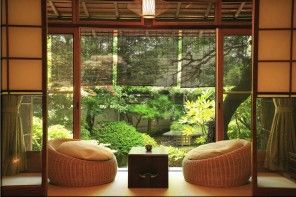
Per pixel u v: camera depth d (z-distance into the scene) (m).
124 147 6.82
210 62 6.06
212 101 6.48
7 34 3.89
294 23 3.91
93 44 6.12
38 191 3.78
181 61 6.17
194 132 6.68
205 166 4.11
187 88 6.47
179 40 6.09
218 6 5.07
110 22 5.09
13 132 4.39
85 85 6.31
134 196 3.72
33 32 3.92
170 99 6.96
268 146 4.80
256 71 3.88
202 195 3.77
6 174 4.29
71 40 5.09
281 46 3.91
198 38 6.03
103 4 5.17
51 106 5.15
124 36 6.05
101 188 4.06
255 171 3.80
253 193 3.79
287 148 4.68
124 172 4.89
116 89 6.76
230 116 5.24
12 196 3.77
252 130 3.84
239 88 5.20
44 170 3.80
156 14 5.18
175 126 6.93
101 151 4.34
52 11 5.09
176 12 5.23
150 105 7.00
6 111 4.35
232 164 4.07
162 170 4.07
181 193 3.84
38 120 4.93
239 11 5.13
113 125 6.92
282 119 4.70
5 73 3.91
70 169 4.08
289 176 4.40
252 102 3.89
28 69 3.91
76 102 5.08
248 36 5.16
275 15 3.91
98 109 6.84
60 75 5.12
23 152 4.54
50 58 5.11
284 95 3.92
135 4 5.14
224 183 4.09
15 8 3.90
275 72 3.92
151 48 6.19
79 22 5.04
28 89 3.92
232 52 5.18
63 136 5.19
